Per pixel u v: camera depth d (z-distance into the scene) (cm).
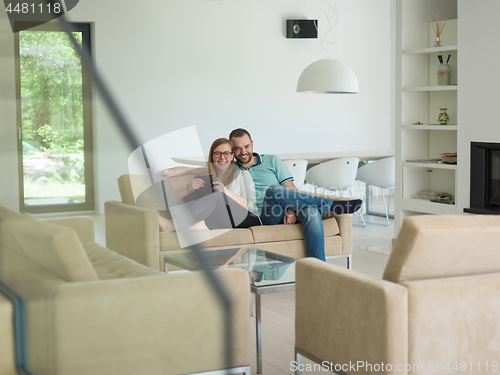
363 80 831
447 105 504
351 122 829
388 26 841
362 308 185
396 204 518
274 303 334
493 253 192
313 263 213
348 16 813
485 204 439
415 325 179
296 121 793
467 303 186
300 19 768
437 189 518
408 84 510
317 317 210
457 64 467
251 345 265
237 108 754
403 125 508
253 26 755
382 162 592
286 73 780
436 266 187
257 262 283
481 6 432
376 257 462
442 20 521
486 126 433
